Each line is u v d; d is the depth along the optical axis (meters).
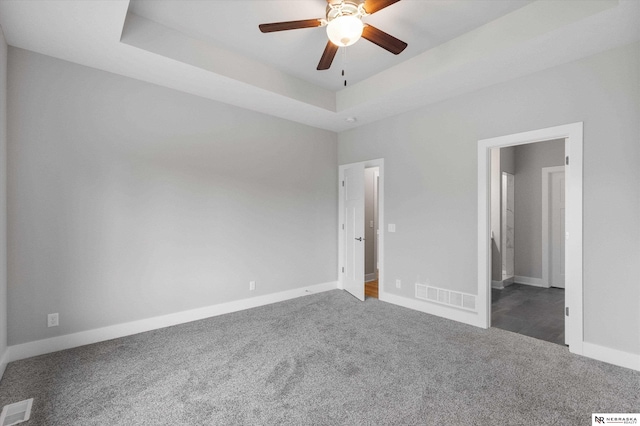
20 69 2.48
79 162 2.74
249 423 1.75
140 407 1.88
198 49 2.80
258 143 3.96
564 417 1.79
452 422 1.75
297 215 4.40
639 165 2.34
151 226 3.13
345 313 3.67
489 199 3.22
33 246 2.53
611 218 2.45
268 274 4.07
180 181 3.32
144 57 2.63
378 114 4.04
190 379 2.20
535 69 2.80
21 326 2.48
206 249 3.51
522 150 5.26
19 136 2.48
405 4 2.30
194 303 3.42
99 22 2.16
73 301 2.71
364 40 2.79
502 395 2.00
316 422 1.75
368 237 5.54
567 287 2.67
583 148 2.58
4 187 2.35
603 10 1.99
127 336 2.95
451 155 3.48
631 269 2.37
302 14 2.44
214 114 3.57
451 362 2.45
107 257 2.88
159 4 2.32
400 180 4.01
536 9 2.28
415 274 3.84
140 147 3.06
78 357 2.52
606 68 2.48
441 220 3.57
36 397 1.97
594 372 2.29
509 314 3.67
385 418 1.78
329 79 3.61
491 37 2.52
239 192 3.79
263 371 2.31
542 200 5.04
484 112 3.21
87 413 1.82
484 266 3.20
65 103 2.68
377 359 2.50
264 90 3.28
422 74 3.02
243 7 2.35
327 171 4.80
